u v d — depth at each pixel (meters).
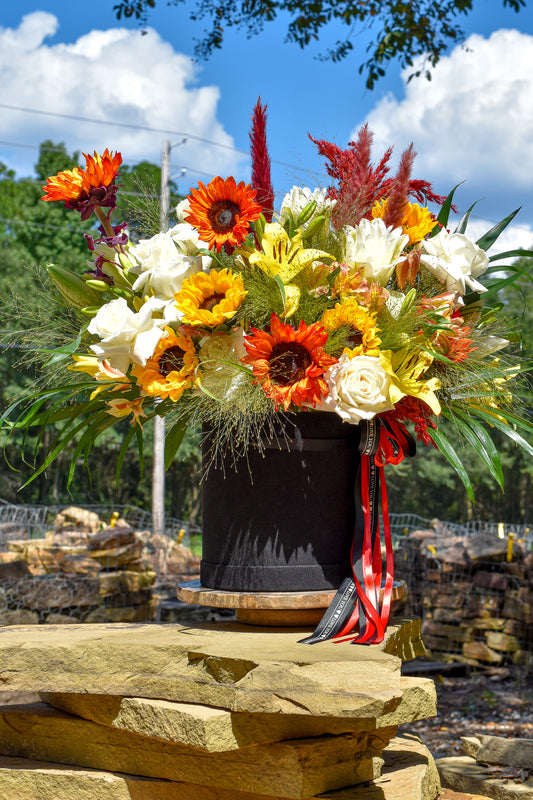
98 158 1.95
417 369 1.79
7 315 2.02
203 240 1.79
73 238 28.02
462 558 7.61
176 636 1.86
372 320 1.74
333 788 1.68
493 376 1.92
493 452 1.86
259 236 1.85
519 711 6.07
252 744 1.62
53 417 2.01
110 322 1.73
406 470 24.83
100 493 24.73
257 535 1.89
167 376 1.77
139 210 2.09
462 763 2.50
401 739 2.22
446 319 1.84
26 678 1.81
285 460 1.88
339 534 1.92
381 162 2.02
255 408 1.77
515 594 7.38
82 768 1.88
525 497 24.88
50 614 6.34
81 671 1.77
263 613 1.97
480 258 1.93
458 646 7.50
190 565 7.62
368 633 1.77
